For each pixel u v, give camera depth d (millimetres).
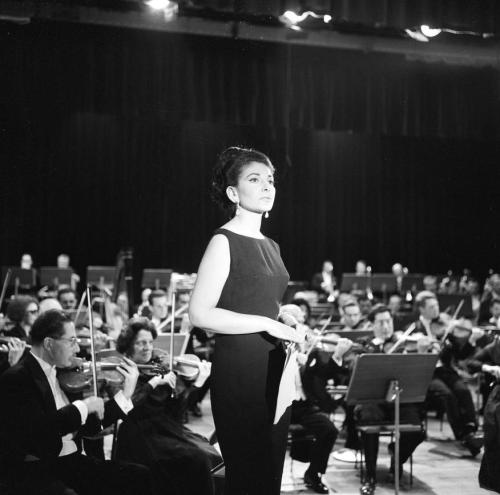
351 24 7133
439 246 13273
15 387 2783
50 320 2889
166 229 12305
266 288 1791
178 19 7898
